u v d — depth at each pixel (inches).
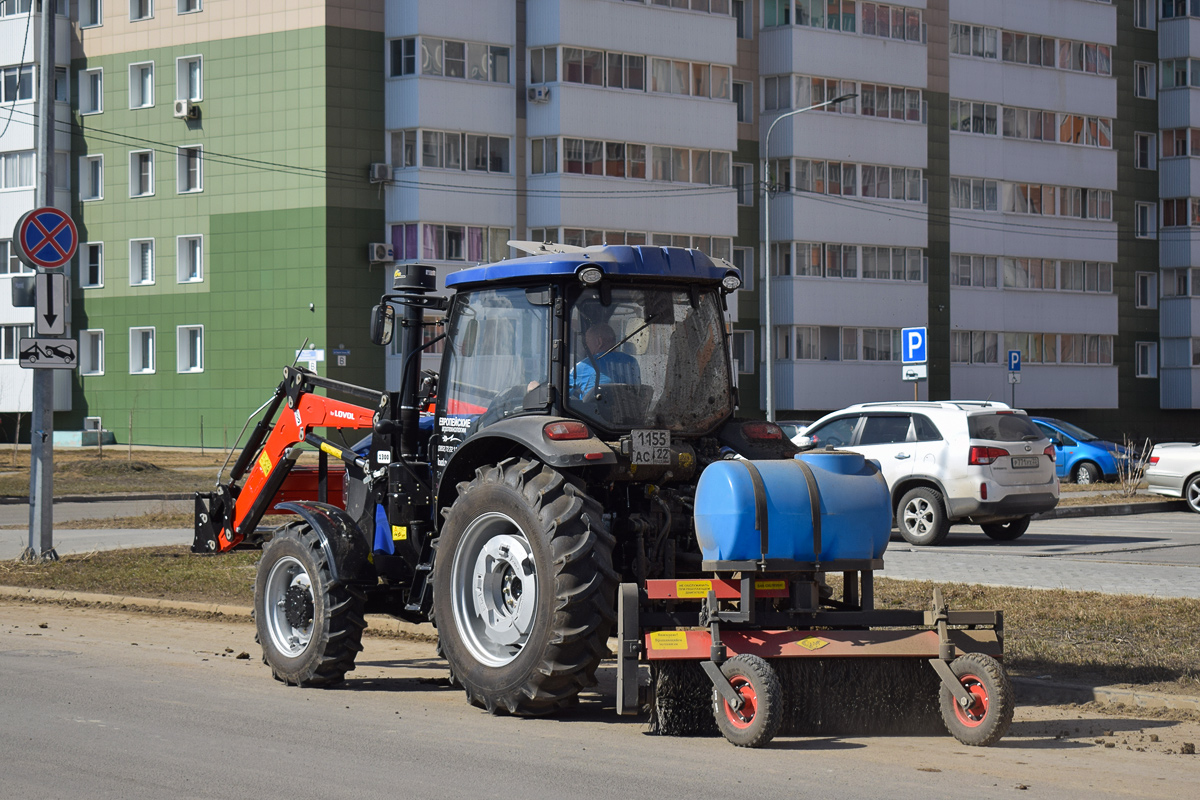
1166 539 719.7
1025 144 2116.1
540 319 317.4
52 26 637.9
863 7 1940.2
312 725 292.7
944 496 695.1
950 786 239.5
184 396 1804.9
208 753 265.0
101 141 1865.2
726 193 1830.7
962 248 2060.8
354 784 240.5
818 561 282.0
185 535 746.8
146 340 1852.9
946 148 2050.9
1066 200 2158.0
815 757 262.1
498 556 305.4
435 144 1694.1
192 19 1776.6
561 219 1722.4
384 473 356.8
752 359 1932.8
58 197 1891.0
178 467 1430.9
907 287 1974.7
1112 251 2193.7
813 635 280.4
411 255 1691.7
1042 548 673.6
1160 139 2260.1
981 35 2087.8
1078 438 1262.3
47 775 247.6
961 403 725.3
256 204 1733.5
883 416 727.7
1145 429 2261.3
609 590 290.7
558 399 310.7
